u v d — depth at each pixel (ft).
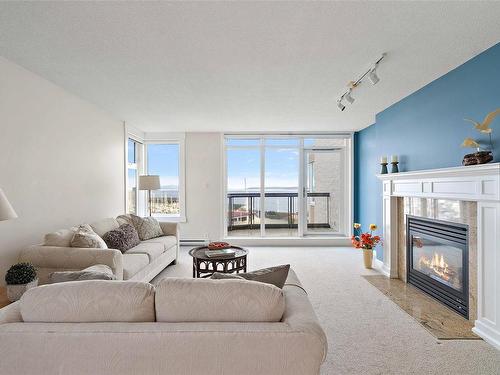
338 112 14.84
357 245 15.23
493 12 6.36
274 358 3.80
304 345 3.81
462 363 6.70
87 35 7.31
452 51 8.25
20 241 9.15
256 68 9.38
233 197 21.02
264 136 20.25
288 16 6.52
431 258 10.90
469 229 8.84
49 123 10.42
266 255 17.24
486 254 7.79
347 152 20.67
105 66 9.18
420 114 11.35
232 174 20.83
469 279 8.84
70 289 4.14
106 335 3.79
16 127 8.96
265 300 4.10
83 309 4.03
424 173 10.14
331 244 19.95
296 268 14.55
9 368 3.79
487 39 7.59
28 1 5.92
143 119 16.33
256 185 20.88
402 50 8.16
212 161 20.10
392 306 9.94
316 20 6.68
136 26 6.90
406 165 12.37
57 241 9.02
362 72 9.69
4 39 7.48
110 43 7.72
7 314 4.24
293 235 20.95
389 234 13.21
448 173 9.19
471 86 8.75
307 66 9.21
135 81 10.50
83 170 12.60
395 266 13.15
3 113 8.50
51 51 8.15
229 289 4.16
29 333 3.81
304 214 20.59
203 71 9.62
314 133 20.13
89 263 8.45
